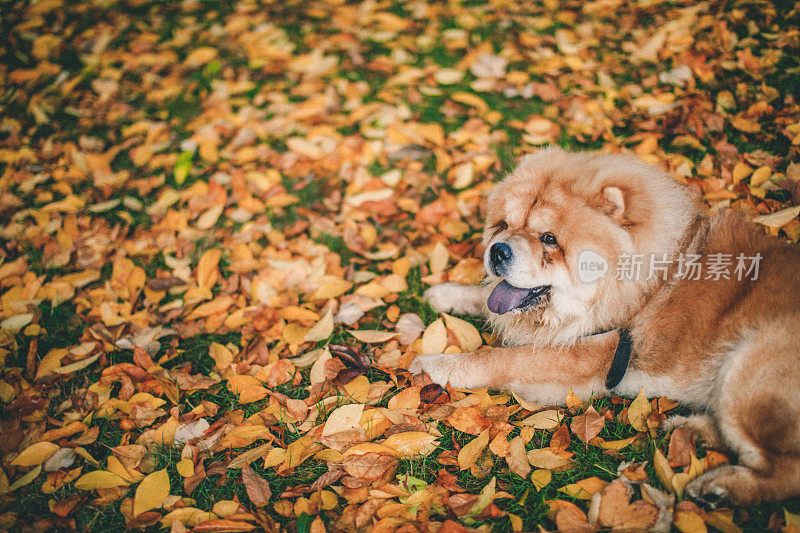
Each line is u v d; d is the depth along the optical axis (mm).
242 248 3553
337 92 4789
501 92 4559
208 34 5555
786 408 2055
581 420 2430
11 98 4988
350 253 3594
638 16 4902
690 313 2408
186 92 4941
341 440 2434
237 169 4129
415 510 2148
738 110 3859
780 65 4082
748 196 3281
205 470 2449
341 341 3041
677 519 2035
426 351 2873
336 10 5727
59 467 2482
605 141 3930
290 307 3104
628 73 4441
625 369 2508
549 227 2457
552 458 2311
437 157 3996
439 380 2742
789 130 3541
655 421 2396
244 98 4844
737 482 2086
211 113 4625
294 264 3398
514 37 5059
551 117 4211
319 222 3723
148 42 5473
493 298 2676
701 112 3797
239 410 2684
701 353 2387
